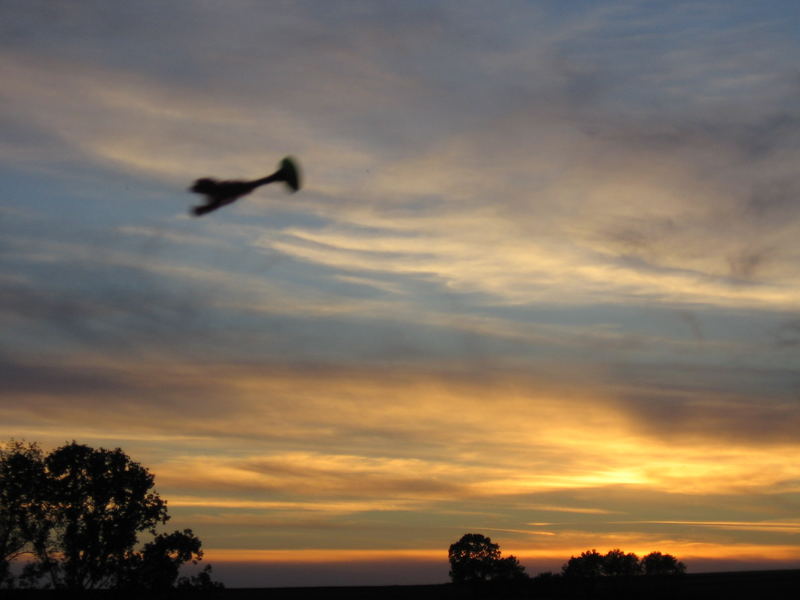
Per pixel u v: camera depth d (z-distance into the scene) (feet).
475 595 343.46
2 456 191.93
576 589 350.84
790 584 396.16
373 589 453.17
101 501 193.67
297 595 422.00
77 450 194.80
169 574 194.08
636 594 344.28
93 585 192.65
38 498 188.96
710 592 357.00
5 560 185.88
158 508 200.23
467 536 348.18
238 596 412.57
